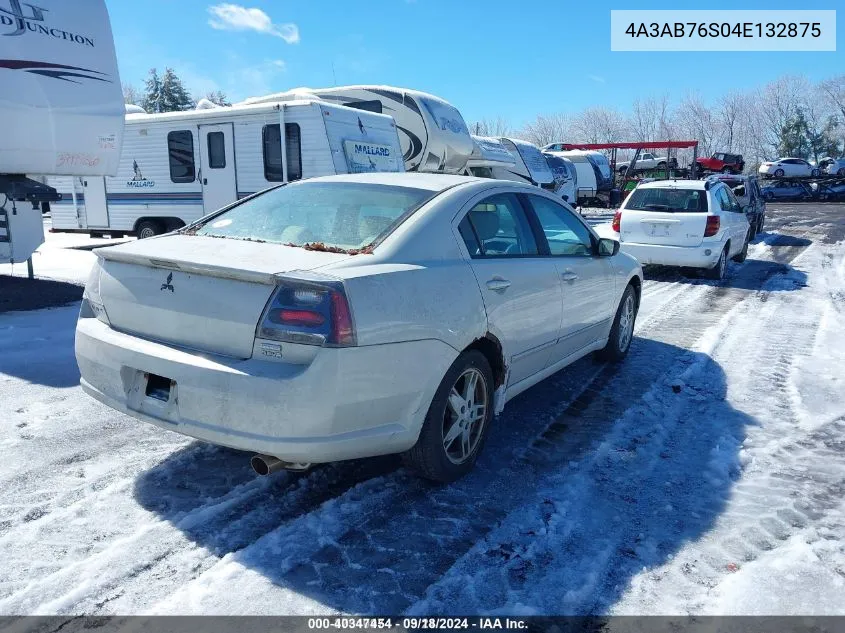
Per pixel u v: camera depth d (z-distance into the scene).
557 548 2.89
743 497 3.38
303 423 2.75
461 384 3.52
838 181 34.72
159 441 3.89
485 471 3.64
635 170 32.78
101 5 8.04
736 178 16.91
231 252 3.15
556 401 4.81
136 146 11.48
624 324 5.86
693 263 10.19
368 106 12.95
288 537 2.92
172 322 3.05
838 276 11.20
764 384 5.25
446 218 3.56
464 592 2.58
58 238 15.88
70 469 3.49
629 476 3.61
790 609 2.52
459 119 13.69
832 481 3.57
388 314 2.94
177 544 2.84
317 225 3.52
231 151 10.53
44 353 5.62
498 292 3.64
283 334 2.76
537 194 4.59
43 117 7.42
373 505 3.23
